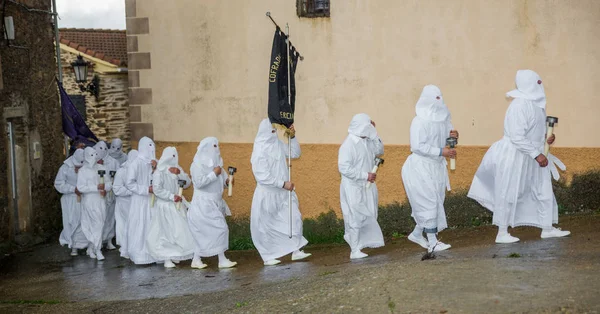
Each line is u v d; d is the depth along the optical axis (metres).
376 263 8.05
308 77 10.93
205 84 11.55
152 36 11.69
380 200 10.77
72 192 11.73
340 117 10.89
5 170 11.96
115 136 22.69
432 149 8.36
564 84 10.14
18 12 12.60
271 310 6.06
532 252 7.33
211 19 11.40
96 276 9.70
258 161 9.10
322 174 10.99
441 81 10.48
